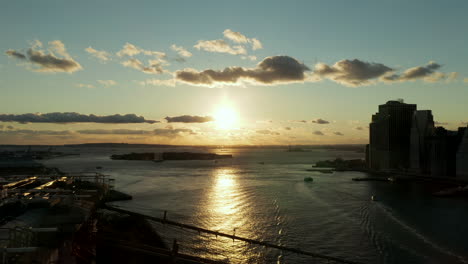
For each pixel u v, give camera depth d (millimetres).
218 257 88750
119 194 186750
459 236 111688
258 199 190625
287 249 70000
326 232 116000
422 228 123438
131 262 51469
